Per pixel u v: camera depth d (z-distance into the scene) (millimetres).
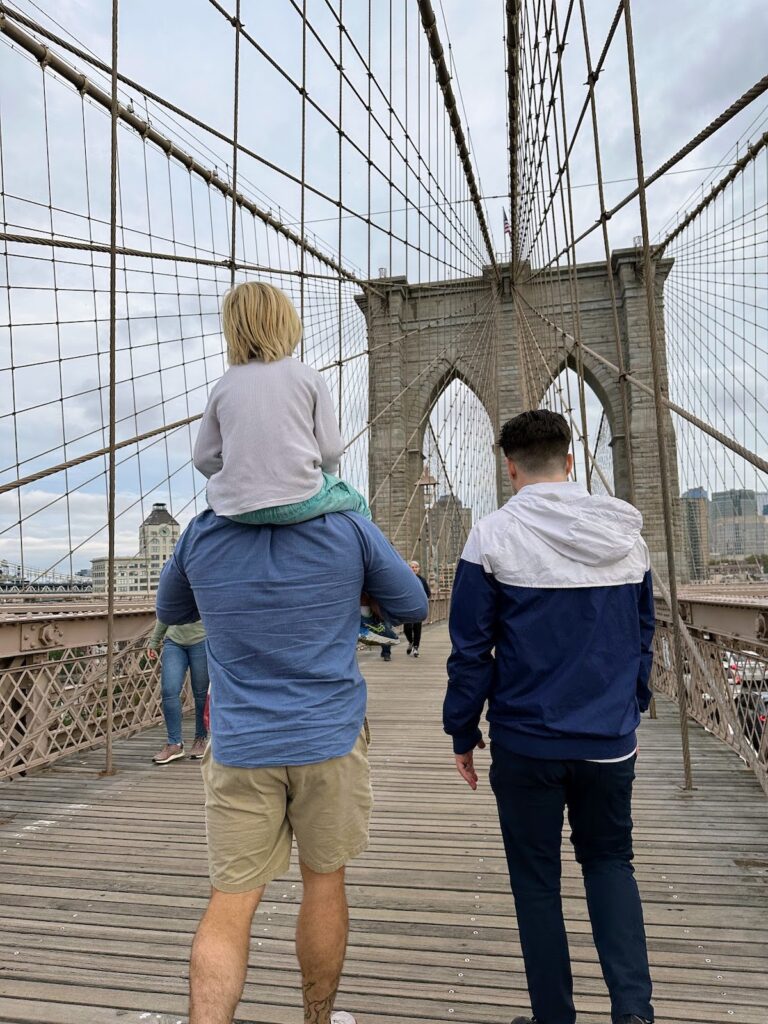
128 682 4621
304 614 1077
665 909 1987
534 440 1390
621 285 26297
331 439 1158
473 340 26375
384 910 2012
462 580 1312
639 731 4457
